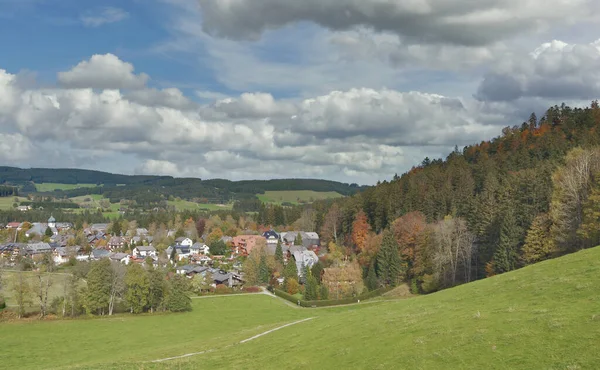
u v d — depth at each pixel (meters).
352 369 32.16
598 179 82.94
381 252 131.75
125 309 116.06
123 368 44.12
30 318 101.06
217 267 186.38
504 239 98.69
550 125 192.38
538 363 25.08
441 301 47.09
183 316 108.81
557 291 36.09
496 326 31.52
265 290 150.62
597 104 187.50
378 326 41.41
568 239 84.62
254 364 39.84
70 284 110.25
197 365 43.34
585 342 25.59
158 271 119.44
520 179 118.25
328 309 115.88
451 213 145.75
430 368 28.22
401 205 165.50
